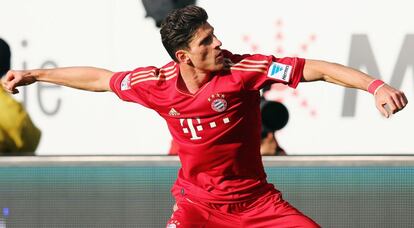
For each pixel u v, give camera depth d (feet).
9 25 98.89
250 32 96.12
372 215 70.79
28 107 98.07
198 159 53.06
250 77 50.29
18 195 74.08
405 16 95.04
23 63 98.78
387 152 95.61
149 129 98.43
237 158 52.85
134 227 73.05
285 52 95.86
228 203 53.93
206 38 49.73
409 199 70.59
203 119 51.47
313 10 95.61
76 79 54.70
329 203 71.15
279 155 71.72
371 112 95.71
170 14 50.49
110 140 98.63
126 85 53.21
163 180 72.74
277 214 53.78
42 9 98.68
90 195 73.61
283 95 96.12
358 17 95.40
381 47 95.45
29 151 73.87
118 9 97.91
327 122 95.91
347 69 48.26
